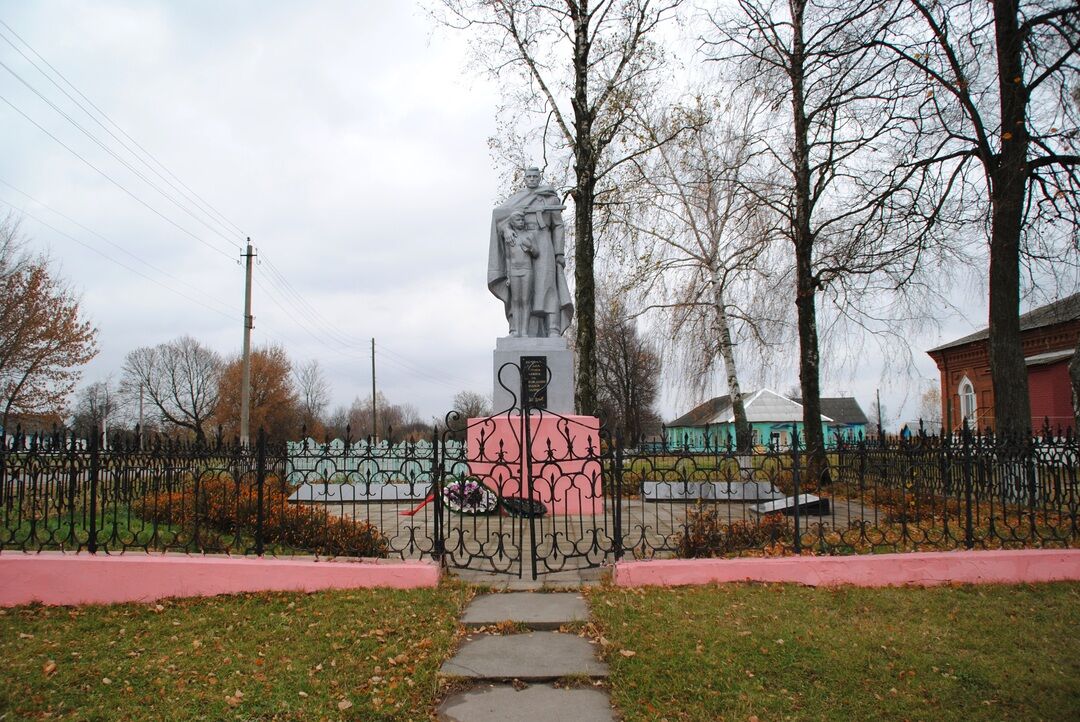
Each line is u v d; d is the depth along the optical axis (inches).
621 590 247.0
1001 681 175.8
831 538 302.8
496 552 276.1
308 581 251.8
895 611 228.2
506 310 471.8
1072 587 255.3
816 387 639.1
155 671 183.0
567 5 637.9
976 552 268.1
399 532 350.6
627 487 305.9
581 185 637.3
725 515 378.6
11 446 265.1
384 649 196.2
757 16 610.5
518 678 180.2
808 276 643.5
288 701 166.2
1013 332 478.6
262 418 2089.1
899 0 480.7
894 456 328.5
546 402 439.8
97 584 245.6
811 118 575.8
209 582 249.3
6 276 1058.1
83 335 1179.3
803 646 195.0
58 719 157.8
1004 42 466.9
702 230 922.7
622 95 645.9
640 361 1878.7
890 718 159.3
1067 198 445.4
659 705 163.9
